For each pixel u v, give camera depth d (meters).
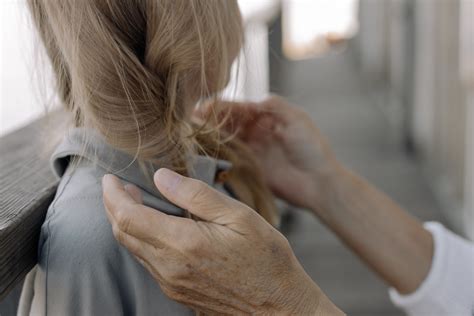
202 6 0.71
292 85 7.53
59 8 0.66
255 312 0.67
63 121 0.79
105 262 0.64
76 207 0.65
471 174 3.13
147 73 0.69
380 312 2.47
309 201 1.21
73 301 0.64
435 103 4.05
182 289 0.65
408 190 4.03
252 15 2.38
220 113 1.00
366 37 8.68
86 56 0.67
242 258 0.64
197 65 0.72
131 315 0.67
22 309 0.69
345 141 5.29
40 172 0.76
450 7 3.58
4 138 0.91
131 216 0.62
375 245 1.18
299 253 3.04
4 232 0.56
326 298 0.71
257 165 1.09
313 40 12.19
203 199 0.64
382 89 6.74
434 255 1.15
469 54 3.15
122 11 0.68
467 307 1.12
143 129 0.70
